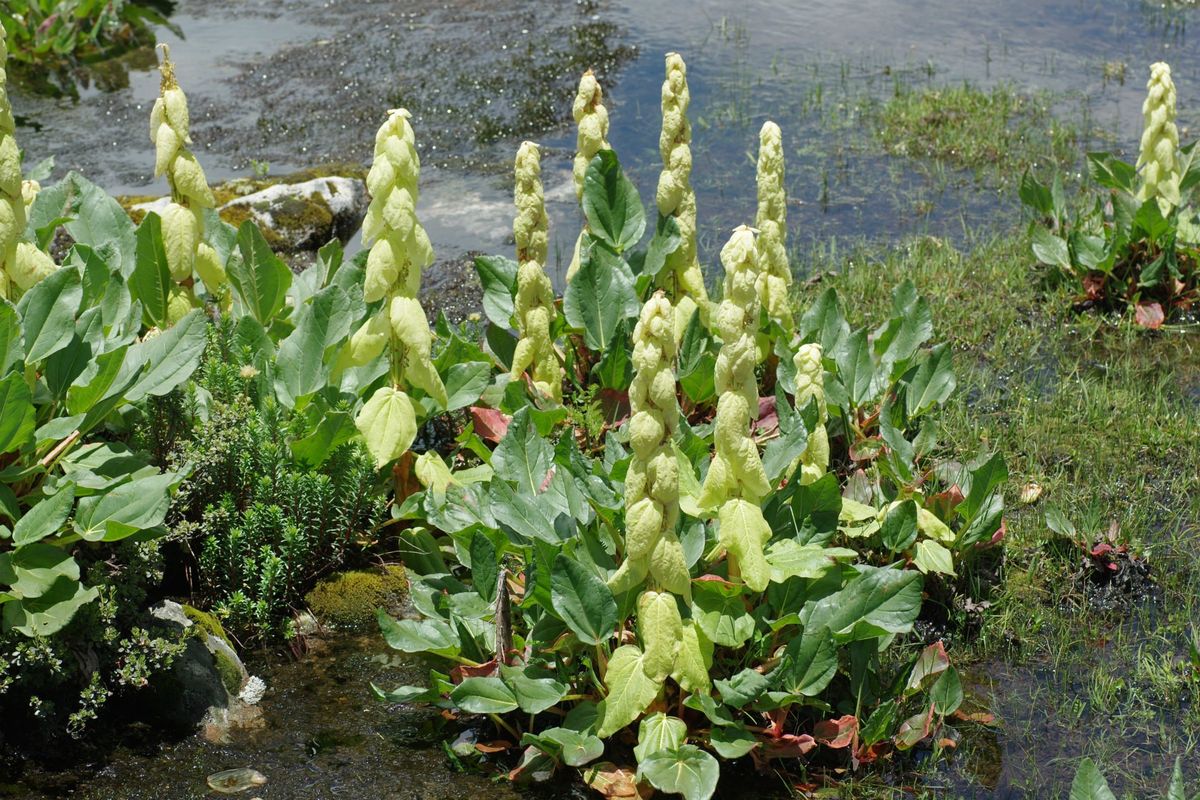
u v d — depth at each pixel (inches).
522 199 207.2
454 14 566.9
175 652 157.8
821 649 150.6
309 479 182.9
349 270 221.1
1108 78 463.2
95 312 177.5
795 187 370.9
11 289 177.3
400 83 467.5
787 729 160.6
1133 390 249.6
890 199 359.9
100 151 397.7
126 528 154.3
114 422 185.2
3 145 171.5
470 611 167.2
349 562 193.5
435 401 201.9
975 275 302.4
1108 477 221.9
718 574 163.0
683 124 214.1
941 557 183.9
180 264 204.8
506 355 226.5
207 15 565.3
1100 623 189.0
